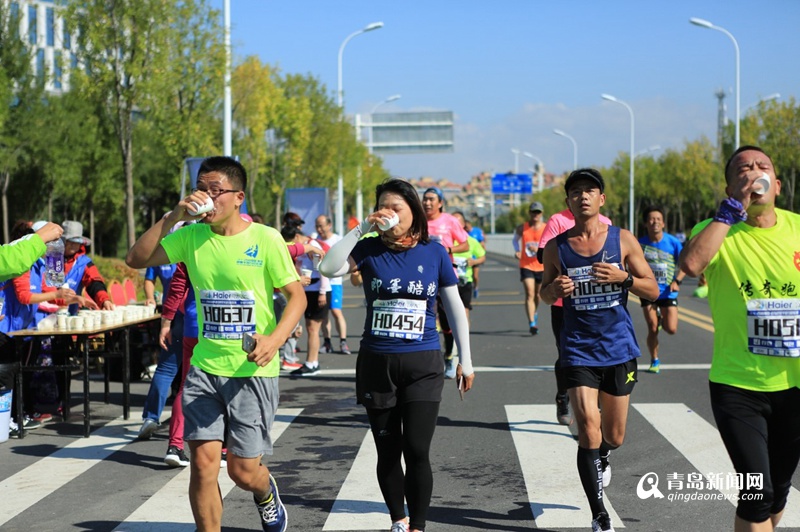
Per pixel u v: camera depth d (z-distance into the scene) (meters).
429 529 6.01
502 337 17.17
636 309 22.52
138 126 30.95
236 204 5.19
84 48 27.27
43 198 46.00
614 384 5.92
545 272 6.20
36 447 8.64
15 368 8.91
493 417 9.69
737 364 4.68
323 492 6.97
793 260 4.61
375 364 5.56
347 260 5.58
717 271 4.74
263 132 42.44
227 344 5.19
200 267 5.21
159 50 27.52
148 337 12.72
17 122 41.25
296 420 9.78
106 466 7.89
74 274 10.34
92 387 12.20
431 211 12.16
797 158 51.81
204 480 5.20
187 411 5.21
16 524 6.25
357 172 63.62
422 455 5.51
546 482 7.14
